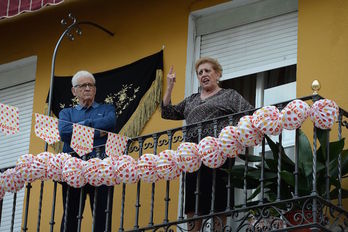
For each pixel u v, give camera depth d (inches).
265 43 389.7
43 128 338.3
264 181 322.3
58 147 420.5
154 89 400.5
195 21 410.0
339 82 351.6
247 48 394.0
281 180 320.2
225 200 341.1
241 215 364.8
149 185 389.1
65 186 372.8
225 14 403.5
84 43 433.4
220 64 388.8
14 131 336.2
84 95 374.6
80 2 440.5
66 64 435.5
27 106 454.0
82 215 374.3
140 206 358.0
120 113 405.7
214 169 324.8
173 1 413.7
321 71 357.4
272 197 323.9
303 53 364.5
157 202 384.5
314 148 305.0
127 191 394.0
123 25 424.5
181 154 324.2
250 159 327.9
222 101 346.9
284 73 384.5
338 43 357.4
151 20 417.1
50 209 414.9
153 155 334.0
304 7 370.6
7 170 357.1
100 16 432.5
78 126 343.9
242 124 313.9
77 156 368.5
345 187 331.9
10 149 454.6
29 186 367.6
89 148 344.8
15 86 461.7
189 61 402.6
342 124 322.7
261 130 310.2
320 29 363.6
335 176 319.0
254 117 312.2
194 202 344.5
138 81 406.9
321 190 315.6
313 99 315.0
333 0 364.5
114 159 341.1
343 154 323.0
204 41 406.3
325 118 305.7
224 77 396.5
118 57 420.5
